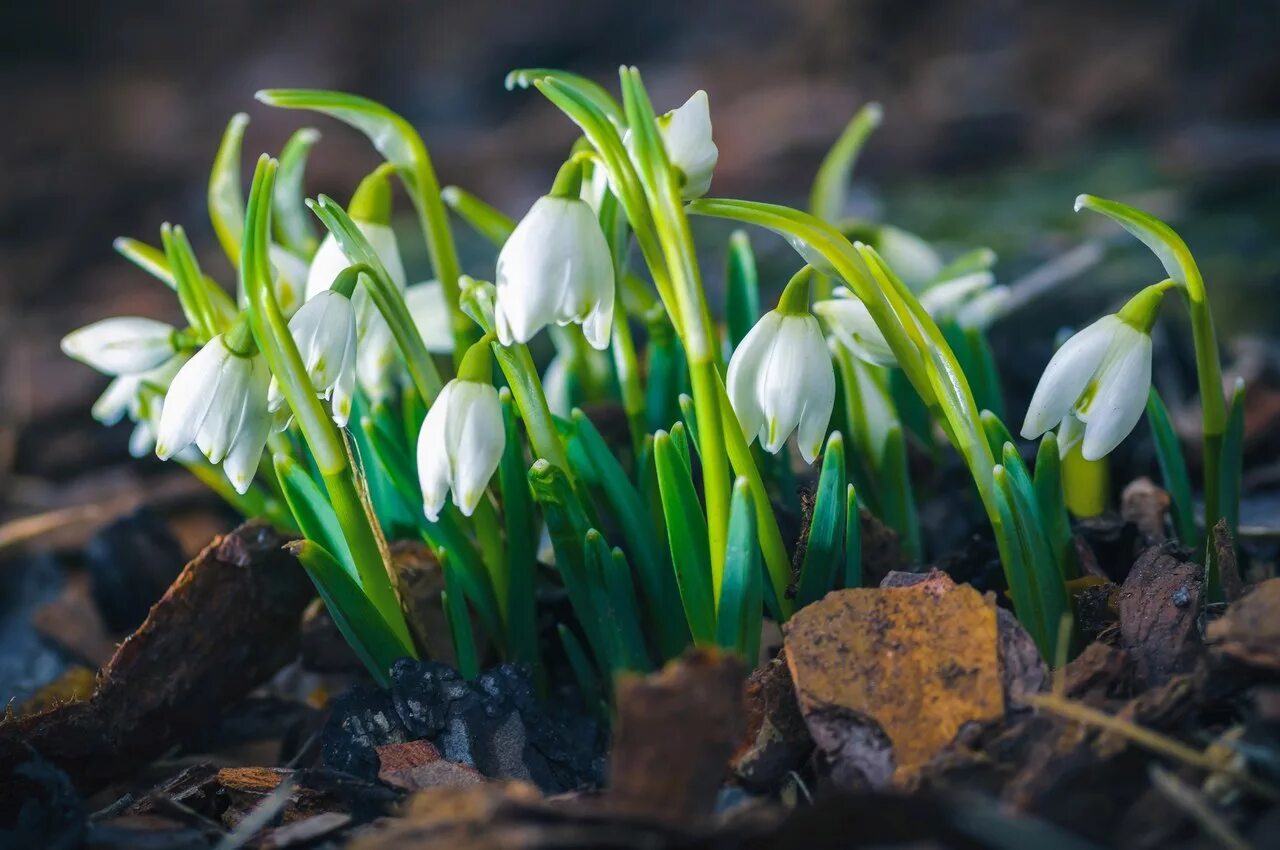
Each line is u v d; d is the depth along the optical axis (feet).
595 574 1.66
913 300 1.61
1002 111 5.85
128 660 1.72
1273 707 1.48
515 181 6.15
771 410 1.59
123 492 2.57
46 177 6.09
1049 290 3.15
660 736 1.48
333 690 1.90
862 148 5.64
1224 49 5.69
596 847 1.44
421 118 7.79
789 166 5.61
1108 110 5.83
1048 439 1.66
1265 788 1.49
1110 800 1.50
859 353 1.68
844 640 1.57
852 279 1.58
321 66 8.07
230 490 1.86
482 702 1.66
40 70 8.28
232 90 7.97
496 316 1.56
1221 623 1.52
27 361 3.12
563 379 1.91
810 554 1.66
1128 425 1.59
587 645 1.82
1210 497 1.71
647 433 1.79
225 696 1.78
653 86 7.41
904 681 1.55
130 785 1.76
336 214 1.63
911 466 2.00
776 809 1.53
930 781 1.50
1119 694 1.57
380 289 1.64
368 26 8.23
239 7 8.51
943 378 1.62
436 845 1.46
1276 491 2.05
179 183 6.17
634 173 1.58
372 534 1.66
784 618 1.69
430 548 1.79
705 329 1.58
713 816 1.52
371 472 1.79
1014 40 6.68
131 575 2.00
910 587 1.59
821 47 7.15
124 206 5.80
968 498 1.91
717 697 1.49
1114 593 1.66
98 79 8.20
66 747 1.68
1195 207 4.09
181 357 1.84
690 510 1.63
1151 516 1.85
